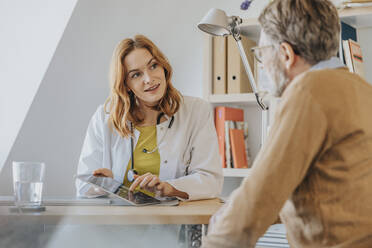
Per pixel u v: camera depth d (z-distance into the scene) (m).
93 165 1.90
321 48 1.01
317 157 0.92
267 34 1.07
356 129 0.90
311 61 1.03
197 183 1.64
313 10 1.01
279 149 0.89
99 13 2.84
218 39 2.61
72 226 1.25
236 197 0.92
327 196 0.92
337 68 1.02
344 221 0.90
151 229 1.41
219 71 2.60
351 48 2.28
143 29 2.91
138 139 1.87
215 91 2.60
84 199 1.51
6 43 2.63
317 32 1.00
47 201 1.44
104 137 1.90
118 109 1.87
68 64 2.76
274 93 1.08
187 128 1.88
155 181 1.54
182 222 1.20
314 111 0.89
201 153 1.82
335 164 0.91
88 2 2.82
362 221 0.89
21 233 1.13
